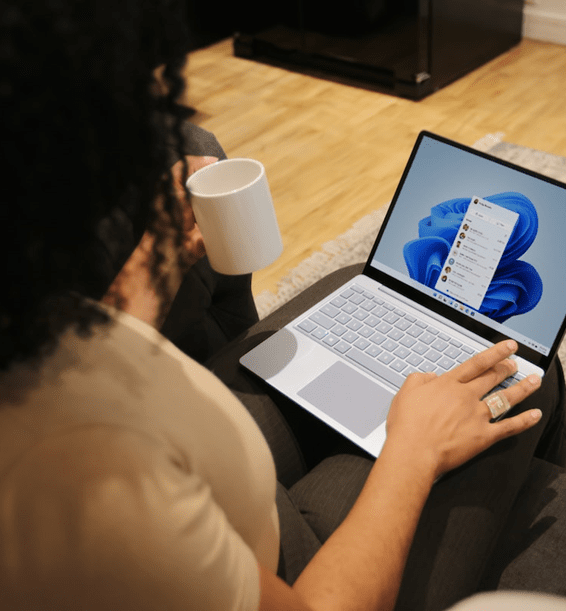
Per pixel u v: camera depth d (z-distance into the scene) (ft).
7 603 1.16
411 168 3.25
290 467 2.81
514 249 2.92
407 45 8.51
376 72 9.19
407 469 1.98
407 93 8.85
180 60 1.16
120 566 1.14
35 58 0.90
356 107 8.87
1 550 1.12
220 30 11.27
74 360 1.25
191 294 3.03
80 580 1.14
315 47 9.71
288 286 6.01
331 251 6.36
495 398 2.28
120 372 1.32
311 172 7.63
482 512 2.35
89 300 1.25
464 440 2.10
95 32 0.97
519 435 2.58
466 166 3.07
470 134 7.95
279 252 2.60
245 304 3.57
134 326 1.46
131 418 1.27
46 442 1.16
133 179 1.17
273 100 9.29
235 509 1.51
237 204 2.34
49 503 1.12
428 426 2.11
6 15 0.87
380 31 8.69
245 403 2.90
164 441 1.30
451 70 9.07
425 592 2.19
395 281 3.26
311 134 8.39
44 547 1.12
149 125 1.12
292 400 2.81
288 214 6.97
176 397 1.40
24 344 1.08
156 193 1.30
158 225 1.38
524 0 9.77
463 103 8.63
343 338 3.05
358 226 6.64
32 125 0.92
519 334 2.87
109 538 1.13
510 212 2.93
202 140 3.12
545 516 2.67
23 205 0.95
